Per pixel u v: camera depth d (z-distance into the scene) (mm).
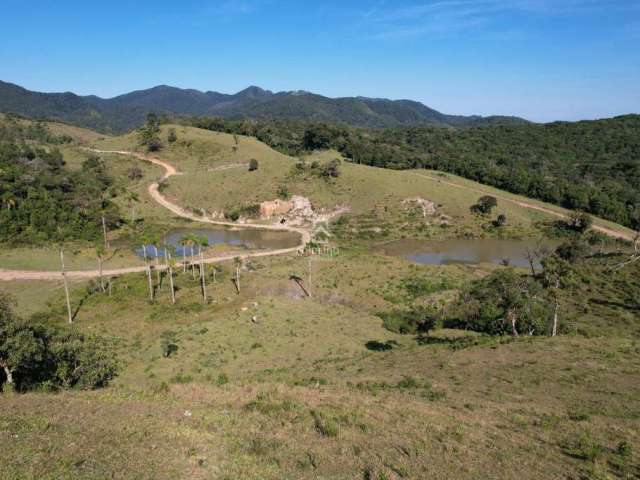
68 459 16562
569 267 69062
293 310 62156
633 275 74500
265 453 18469
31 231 104938
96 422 20984
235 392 28516
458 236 129875
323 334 53750
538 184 160250
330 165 158000
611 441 20891
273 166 169125
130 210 143000
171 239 124062
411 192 148250
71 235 110438
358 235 128750
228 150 188250
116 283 78125
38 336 32812
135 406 24281
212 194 155375
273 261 96000
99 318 64375
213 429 21031
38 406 23516
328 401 26250
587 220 130250
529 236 129250
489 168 180875
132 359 46875
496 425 22844
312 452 18578
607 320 59281
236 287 76000
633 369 33188
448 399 27641
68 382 30969
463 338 48906
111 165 176250
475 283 76062
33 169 140125
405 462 17844
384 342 50969
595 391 28828
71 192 133750
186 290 76375
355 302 69188
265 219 145125
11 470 15398
